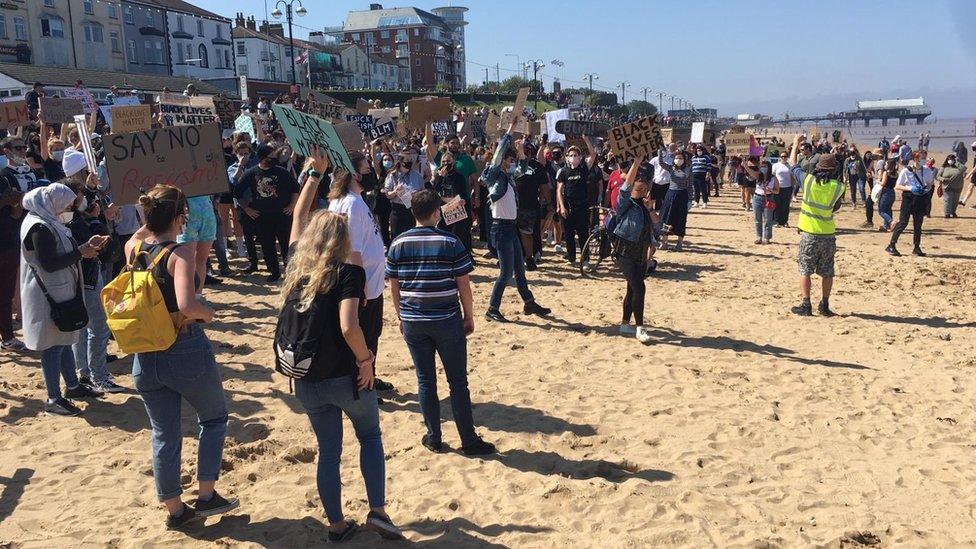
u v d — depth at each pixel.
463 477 5.01
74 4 52.22
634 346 8.16
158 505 4.60
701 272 12.73
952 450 5.59
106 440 5.55
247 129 15.08
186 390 4.04
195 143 6.05
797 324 9.29
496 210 8.87
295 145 5.29
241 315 9.16
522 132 17.12
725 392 6.75
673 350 8.04
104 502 4.62
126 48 57.19
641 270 8.28
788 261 13.95
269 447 5.44
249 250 11.53
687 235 17.33
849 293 11.16
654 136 8.47
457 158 13.50
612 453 5.44
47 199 5.51
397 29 123.00
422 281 5.09
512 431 5.80
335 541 4.17
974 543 4.28
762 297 10.83
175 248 3.94
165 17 60.47
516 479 4.99
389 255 5.21
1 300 7.50
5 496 4.66
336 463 4.09
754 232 17.97
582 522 4.43
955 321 9.52
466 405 5.30
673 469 5.17
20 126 12.88
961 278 12.42
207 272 10.88
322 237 3.85
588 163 13.18
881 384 7.05
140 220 8.91
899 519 4.55
